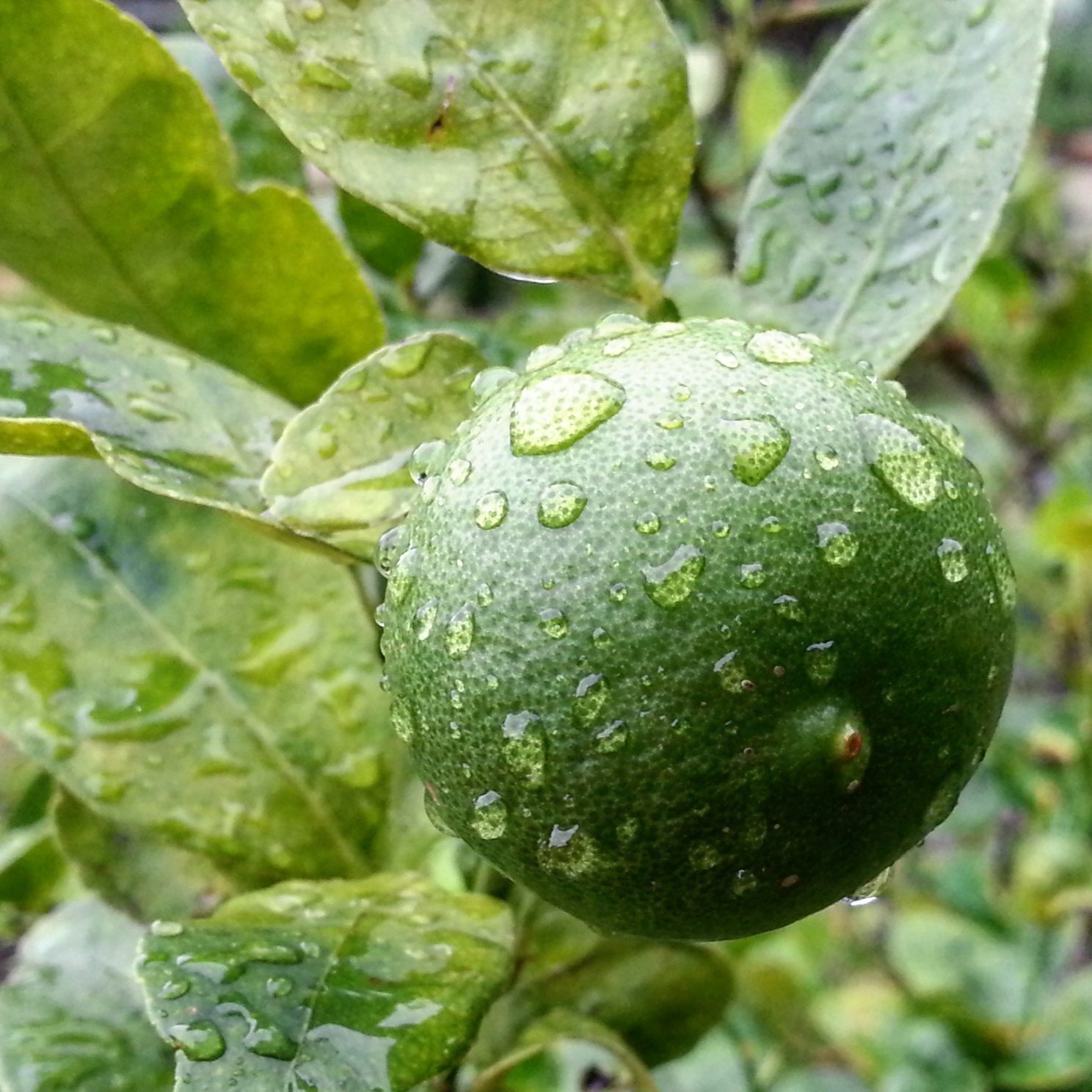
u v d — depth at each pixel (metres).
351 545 0.14
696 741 0.12
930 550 0.12
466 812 0.13
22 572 0.16
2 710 0.16
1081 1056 0.30
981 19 0.16
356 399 0.14
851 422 0.12
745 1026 0.30
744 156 0.36
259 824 0.16
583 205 0.15
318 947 0.14
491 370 0.14
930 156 0.16
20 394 0.14
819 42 0.48
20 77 0.14
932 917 0.34
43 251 0.15
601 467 0.12
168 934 0.13
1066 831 0.35
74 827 0.17
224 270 0.16
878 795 0.13
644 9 0.14
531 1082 0.23
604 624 0.12
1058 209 0.43
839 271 0.16
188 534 0.16
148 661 0.16
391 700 0.13
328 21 0.14
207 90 0.19
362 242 0.20
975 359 0.38
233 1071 0.12
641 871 0.12
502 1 0.14
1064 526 0.34
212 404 0.15
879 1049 0.32
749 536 0.12
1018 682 0.43
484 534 0.12
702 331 0.13
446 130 0.14
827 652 0.12
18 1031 0.17
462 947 0.14
